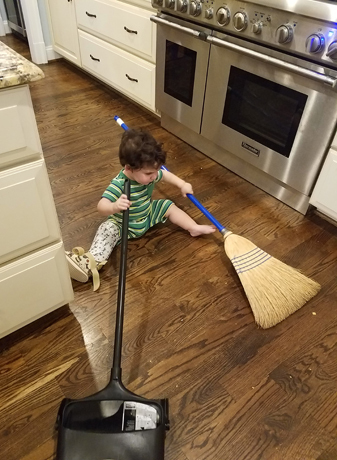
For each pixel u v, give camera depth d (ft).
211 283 4.64
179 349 3.94
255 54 4.97
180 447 3.22
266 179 6.06
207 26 5.63
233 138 6.10
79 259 4.45
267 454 3.21
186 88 6.51
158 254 4.98
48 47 10.19
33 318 3.82
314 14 4.16
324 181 5.07
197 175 6.48
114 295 4.44
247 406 3.51
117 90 8.91
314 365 3.86
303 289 4.34
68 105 8.32
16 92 2.53
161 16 6.25
